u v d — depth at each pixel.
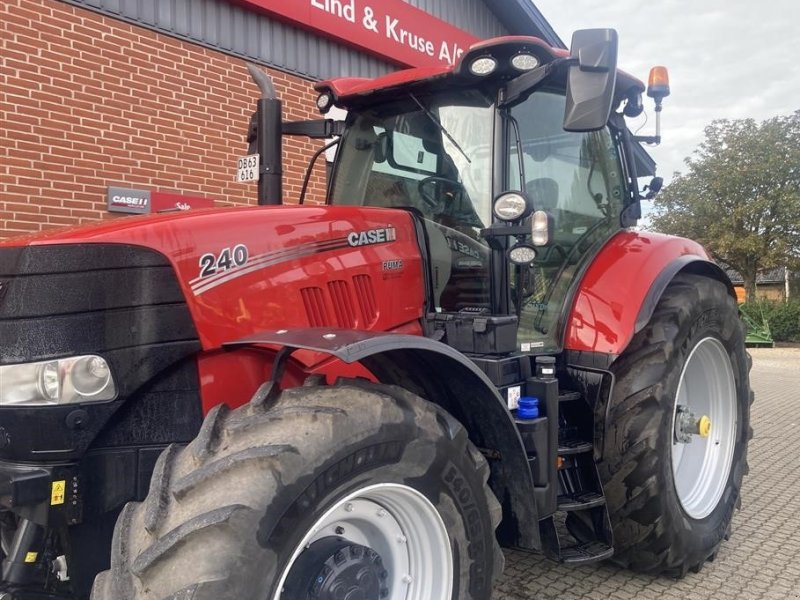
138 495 2.04
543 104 3.10
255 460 1.69
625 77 3.42
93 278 1.96
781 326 19.91
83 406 1.92
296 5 6.73
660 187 3.75
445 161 2.96
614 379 2.98
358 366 2.46
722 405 3.76
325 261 2.47
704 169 23.03
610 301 3.06
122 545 1.69
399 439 1.94
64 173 5.27
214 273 2.15
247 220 2.31
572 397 2.98
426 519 2.09
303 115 7.06
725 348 3.64
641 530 3.00
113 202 5.55
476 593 2.18
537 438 2.59
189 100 6.07
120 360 1.97
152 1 5.74
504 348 2.68
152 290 2.02
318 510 1.77
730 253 22.36
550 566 3.40
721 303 3.47
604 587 3.17
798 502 4.45
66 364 1.91
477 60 2.68
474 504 2.16
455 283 2.88
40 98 5.09
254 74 3.30
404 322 2.75
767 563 3.47
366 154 3.30
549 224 2.62
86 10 5.32
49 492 1.88
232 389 2.17
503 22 9.77
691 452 3.67
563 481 2.92
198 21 6.09
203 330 2.09
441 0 8.66
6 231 4.96
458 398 2.34
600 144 3.49
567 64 2.48
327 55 7.27
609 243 3.37
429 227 2.95
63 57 5.20
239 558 1.60
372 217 2.73
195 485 1.67
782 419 7.27
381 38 7.71
